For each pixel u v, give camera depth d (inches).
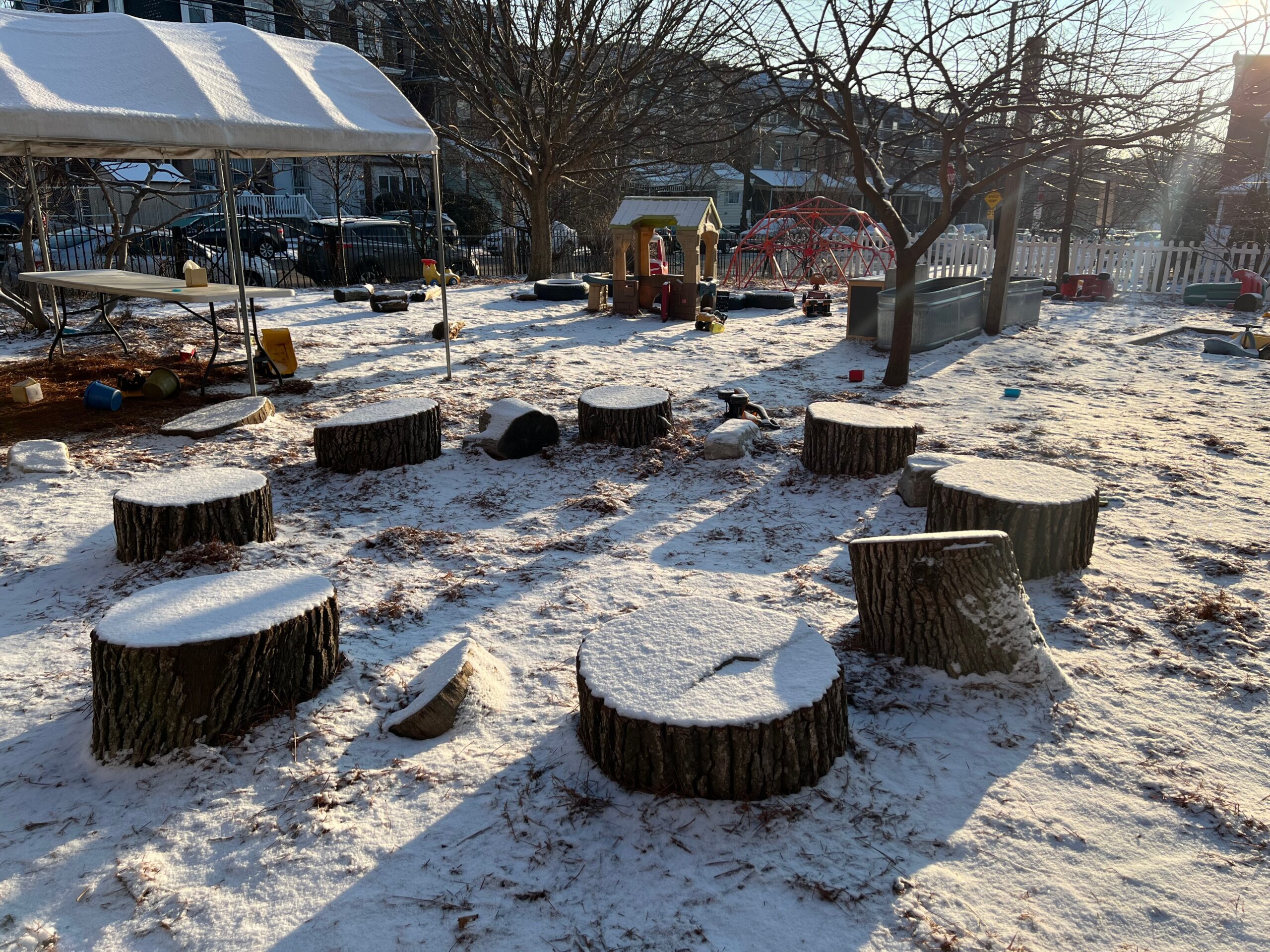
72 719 138.5
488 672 144.9
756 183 1595.7
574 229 1123.9
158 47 295.1
